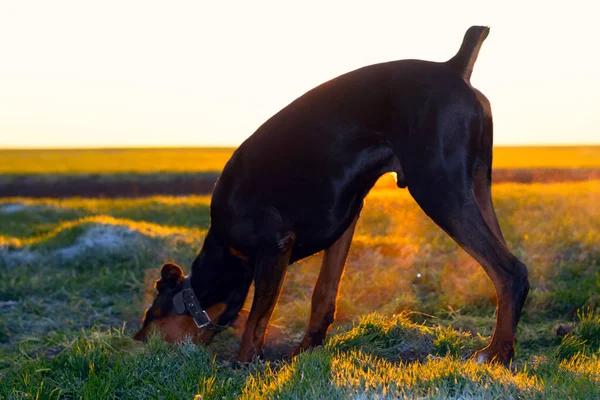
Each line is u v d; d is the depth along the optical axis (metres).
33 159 63.06
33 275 8.76
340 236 4.65
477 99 4.21
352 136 4.33
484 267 4.00
